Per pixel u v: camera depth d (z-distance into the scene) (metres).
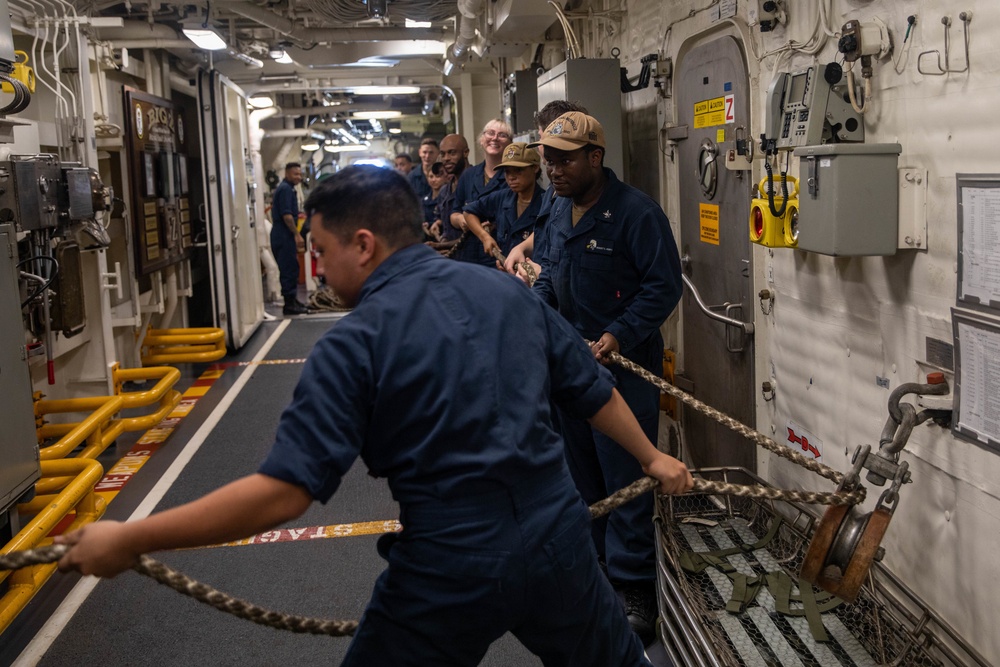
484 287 2.01
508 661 3.21
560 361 2.13
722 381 4.42
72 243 5.18
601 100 5.37
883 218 2.72
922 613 2.71
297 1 8.32
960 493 2.59
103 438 5.50
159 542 1.68
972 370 2.45
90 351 5.95
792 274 3.62
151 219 7.13
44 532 3.63
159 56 8.65
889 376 2.93
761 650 2.75
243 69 12.12
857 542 2.39
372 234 2.00
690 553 3.35
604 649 2.11
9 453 3.83
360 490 5.02
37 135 5.12
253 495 1.71
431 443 1.85
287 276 11.48
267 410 6.78
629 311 3.34
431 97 17.39
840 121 2.95
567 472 2.04
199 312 9.66
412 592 1.87
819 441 3.44
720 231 4.31
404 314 1.90
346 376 1.83
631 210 3.40
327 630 2.03
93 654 3.33
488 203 5.49
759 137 3.78
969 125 2.42
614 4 5.92
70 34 5.55
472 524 1.84
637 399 3.48
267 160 18.59
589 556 2.00
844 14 3.02
